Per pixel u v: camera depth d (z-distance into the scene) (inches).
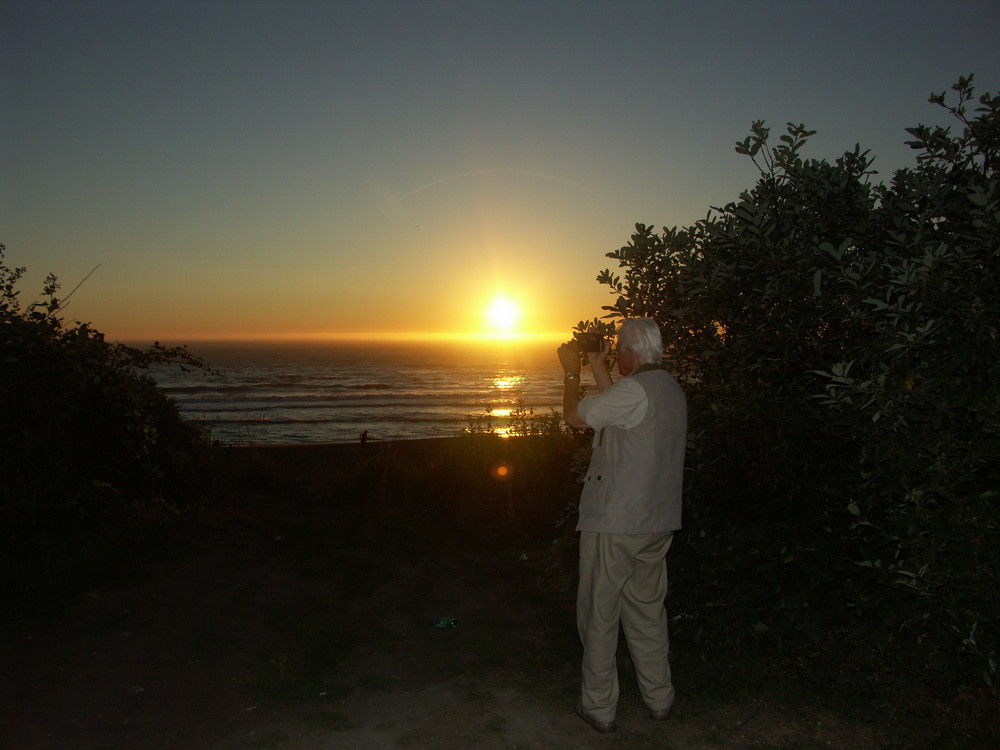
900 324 119.9
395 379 3078.2
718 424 151.6
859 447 133.6
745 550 144.3
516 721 128.3
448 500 329.1
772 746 119.1
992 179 126.4
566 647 163.2
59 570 194.1
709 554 147.0
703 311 153.9
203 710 130.7
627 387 119.5
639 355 126.5
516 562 240.8
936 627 122.0
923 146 145.7
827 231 146.3
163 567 214.8
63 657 150.6
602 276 173.2
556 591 209.2
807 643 142.3
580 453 185.5
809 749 118.0
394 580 219.3
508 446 391.9
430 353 6998.0
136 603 185.2
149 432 256.4
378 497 333.1
